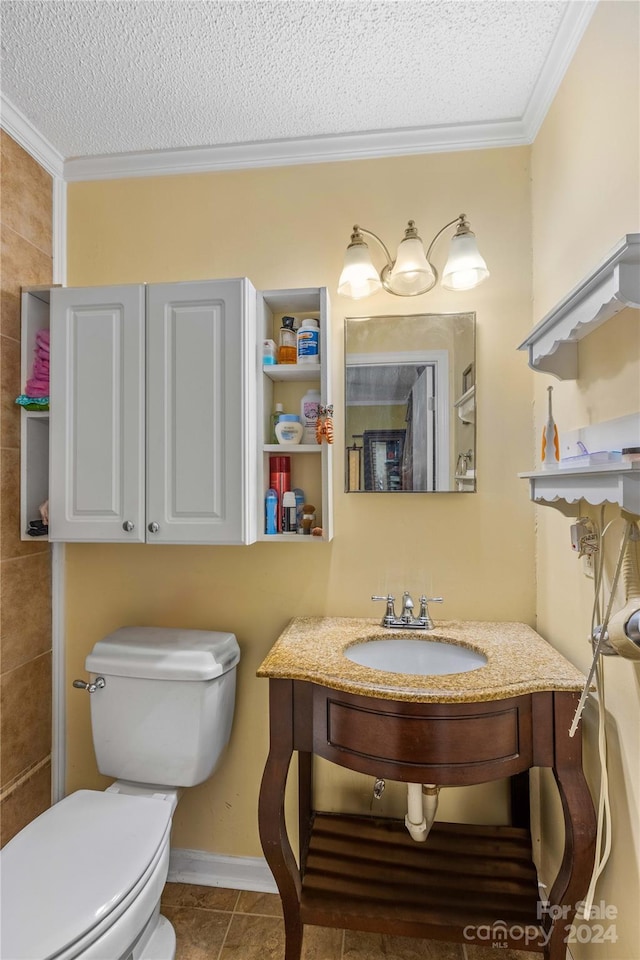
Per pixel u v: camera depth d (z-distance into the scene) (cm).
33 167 149
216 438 128
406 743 99
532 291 143
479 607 144
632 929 91
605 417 100
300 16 109
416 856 129
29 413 142
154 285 131
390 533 146
